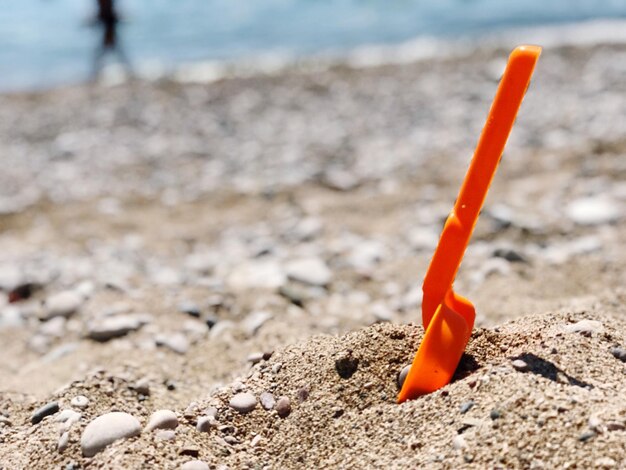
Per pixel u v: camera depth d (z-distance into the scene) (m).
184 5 3.40
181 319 0.81
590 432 0.43
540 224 1.09
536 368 0.49
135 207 1.36
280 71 2.44
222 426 0.52
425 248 1.05
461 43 2.74
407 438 0.47
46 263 1.06
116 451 0.48
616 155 1.40
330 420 0.51
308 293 0.88
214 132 1.85
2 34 2.88
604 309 0.68
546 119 1.74
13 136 1.85
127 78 2.37
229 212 1.31
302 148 1.68
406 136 1.73
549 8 3.29
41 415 0.56
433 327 0.51
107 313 0.82
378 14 3.26
